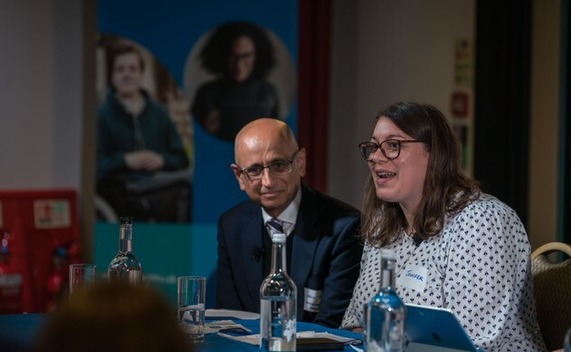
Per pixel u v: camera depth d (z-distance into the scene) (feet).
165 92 30.86
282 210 18.34
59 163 32.40
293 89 30.53
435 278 14.74
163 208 30.76
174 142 30.83
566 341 9.89
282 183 17.94
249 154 17.97
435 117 15.38
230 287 19.06
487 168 29.81
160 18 30.86
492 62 29.73
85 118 31.55
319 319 17.58
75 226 31.14
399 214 15.97
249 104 30.55
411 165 15.15
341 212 18.38
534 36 30.19
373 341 11.04
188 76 30.83
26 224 30.30
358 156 32.14
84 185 31.60
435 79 31.42
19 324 14.24
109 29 31.01
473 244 14.37
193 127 30.78
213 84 30.71
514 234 14.70
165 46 30.86
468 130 30.99
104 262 30.83
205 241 30.63
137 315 4.91
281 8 30.53
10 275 29.76
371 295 15.89
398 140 15.15
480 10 29.71
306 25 30.89
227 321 14.73
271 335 12.10
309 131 31.07
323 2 31.12
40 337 4.96
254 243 18.65
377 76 32.09
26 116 32.12
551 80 29.96
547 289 16.19
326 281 17.88
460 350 11.30
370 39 32.14
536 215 30.32
